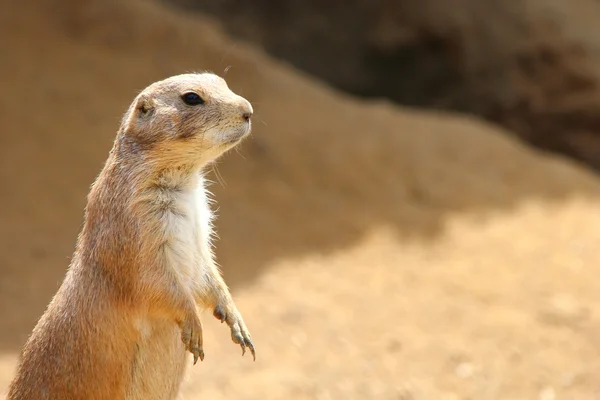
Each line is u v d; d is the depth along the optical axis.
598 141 27.02
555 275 15.62
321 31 30.05
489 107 28.09
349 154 18.97
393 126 20.41
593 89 27.08
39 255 15.52
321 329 13.82
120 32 20.72
